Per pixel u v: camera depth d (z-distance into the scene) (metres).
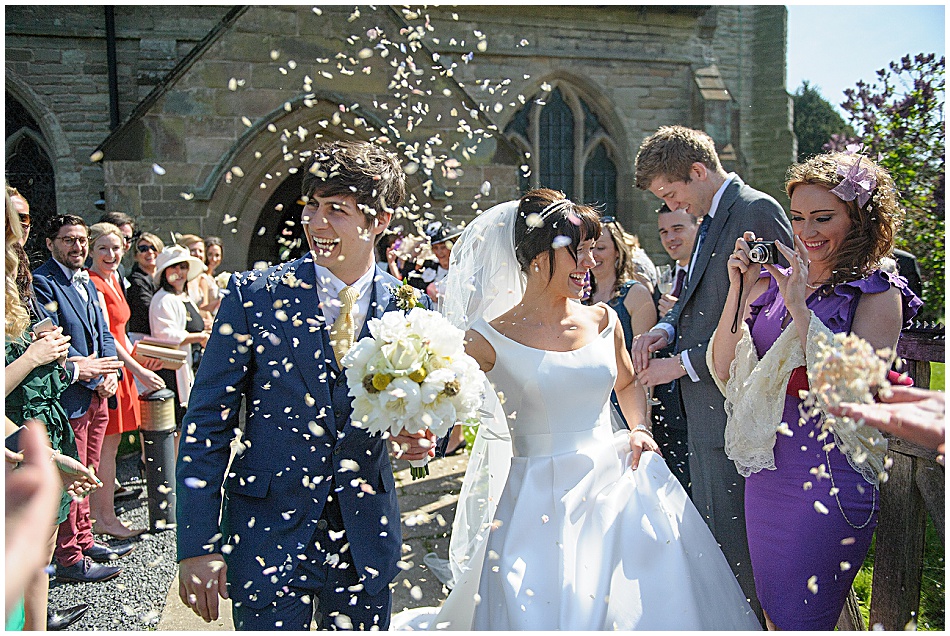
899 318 2.15
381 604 2.13
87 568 3.71
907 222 5.02
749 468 2.31
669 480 2.41
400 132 8.98
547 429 2.29
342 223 2.03
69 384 3.44
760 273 2.51
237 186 8.92
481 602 2.12
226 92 8.82
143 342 4.79
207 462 1.96
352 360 1.85
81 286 3.90
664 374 2.84
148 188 8.74
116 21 10.36
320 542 2.06
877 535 2.55
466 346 2.33
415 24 9.20
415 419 1.80
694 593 2.09
